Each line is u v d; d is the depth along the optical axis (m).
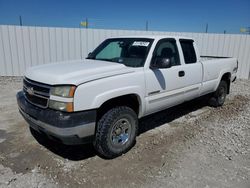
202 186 2.84
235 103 6.77
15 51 9.84
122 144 3.53
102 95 3.08
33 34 9.80
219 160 3.46
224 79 6.28
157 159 3.46
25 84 3.51
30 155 3.51
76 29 10.08
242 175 3.09
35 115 3.11
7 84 8.60
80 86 2.89
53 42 10.02
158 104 4.03
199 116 5.52
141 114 3.79
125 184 2.86
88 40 10.26
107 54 4.52
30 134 4.26
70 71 3.22
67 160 3.39
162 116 5.44
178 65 4.44
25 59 9.98
